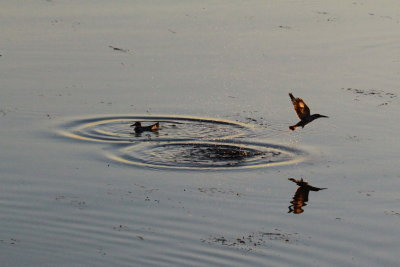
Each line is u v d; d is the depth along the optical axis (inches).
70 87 2288.4
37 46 2645.2
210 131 2030.0
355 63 2511.1
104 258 1373.0
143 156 1861.5
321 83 2329.0
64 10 3122.5
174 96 2242.9
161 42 2711.6
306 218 1533.0
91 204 1588.3
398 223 1508.4
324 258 1368.1
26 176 1717.5
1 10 3090.6
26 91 2249.0
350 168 1779.0
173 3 3289.9
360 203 1598.2
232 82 2342.5
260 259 1364.4
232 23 2967.5
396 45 2691.9
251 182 1712.6
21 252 1396.4
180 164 1814.7
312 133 2005.4
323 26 2940.5
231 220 1521.9
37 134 1972.2
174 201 1608.0
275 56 2578.7
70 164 1795.0
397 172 1747.0
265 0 3383.4
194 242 1430.9
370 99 2198.6
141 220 1519.4
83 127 2032.5
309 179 1726.1
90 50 2613.2
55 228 1485.0
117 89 2288.4
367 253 1385.3
